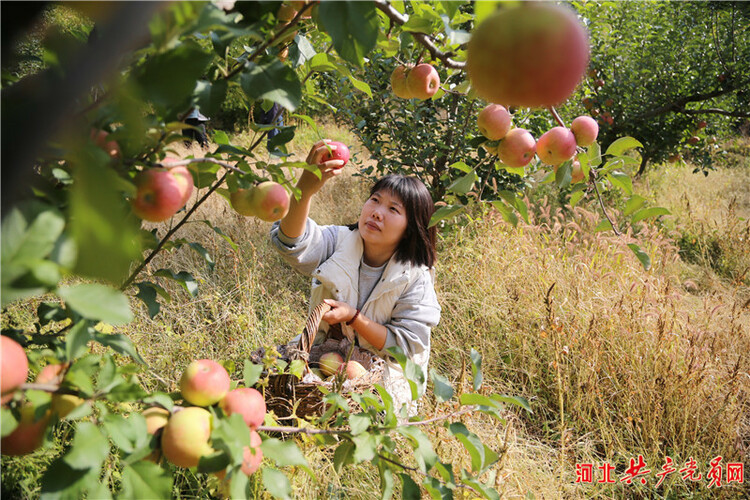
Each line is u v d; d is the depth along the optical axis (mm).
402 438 1967
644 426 2512
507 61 644
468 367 2902
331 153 2059
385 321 2502
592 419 2689
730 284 4707
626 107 6504
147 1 432
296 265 2539
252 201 1155
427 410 2279
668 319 3178
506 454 1877
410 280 2459
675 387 2639
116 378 960
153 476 905
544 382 2877
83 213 411
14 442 883
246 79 926
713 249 5422
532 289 3584
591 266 3758
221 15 777
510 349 3121
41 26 610
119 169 795
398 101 4895
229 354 2566
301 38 1353
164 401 997
